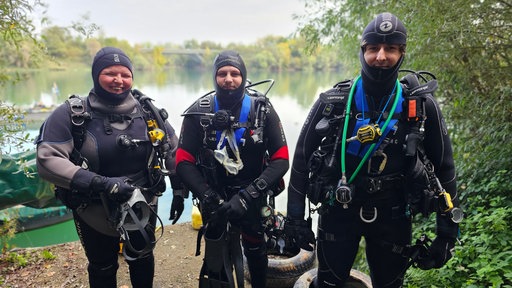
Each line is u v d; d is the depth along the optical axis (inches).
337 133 61.5
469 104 123.8
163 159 78.7
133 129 73.2
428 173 60.4
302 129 67.1
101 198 67.1
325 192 63.4
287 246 77.9
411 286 93.0
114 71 69.4
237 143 71.7
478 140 121.6
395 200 62.6
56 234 186.1
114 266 78.9
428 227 116.2
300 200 67.9
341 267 66.5
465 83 124.3
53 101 534.0
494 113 115.1
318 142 66.2
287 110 446.0
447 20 114.0
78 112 68.3
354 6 158.9
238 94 71.1
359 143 59.8
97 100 71.6
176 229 138.3
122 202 66.7
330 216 66.1
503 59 121.6
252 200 72.7
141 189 72.7
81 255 119.3
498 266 82.7
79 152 69.1
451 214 60.6
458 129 130.6
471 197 117.9
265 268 84.1
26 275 108.3
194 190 71.9
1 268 110.9
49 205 141.8
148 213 69.9
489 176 118.4
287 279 100.4
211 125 70.6
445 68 125.4
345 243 65.6
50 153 65.5
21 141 104.0
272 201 78.4
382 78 57.7
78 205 69.5
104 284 78.5
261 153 75.0
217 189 74.2
